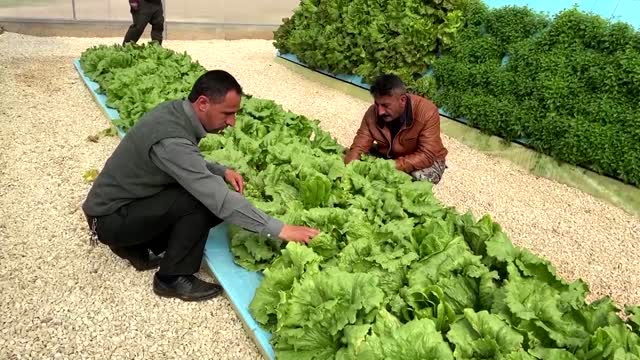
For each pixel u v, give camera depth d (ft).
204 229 12.21
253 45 40.60
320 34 31.24
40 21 37.45
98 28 39.01
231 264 13.21
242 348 11.70
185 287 12.62
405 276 11.39
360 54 29.07
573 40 23.22
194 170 11.21
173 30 40.32
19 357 11.05
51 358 11.10
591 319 10.41
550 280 11.44
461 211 18.69
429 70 27.86
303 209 13.82
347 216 13.23
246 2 43.80
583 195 20.25
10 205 16.31
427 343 9.21
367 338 9.39
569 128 20.80
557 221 18.52
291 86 30.99
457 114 24.89
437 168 17.78
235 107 11.40
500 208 19.16
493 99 23.81
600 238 17.65
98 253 14.33
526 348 9.71
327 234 12.28
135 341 11.70
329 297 10.43
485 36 26.32
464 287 11.03
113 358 11.25
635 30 22.38
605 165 19.70
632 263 16.42
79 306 12.51
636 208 19.11
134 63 26.71
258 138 18.58
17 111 23.47
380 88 15.85
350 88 30.07
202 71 26.22
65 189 17.48
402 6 28.50
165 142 11.19
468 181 20.97
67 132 21.79
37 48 33.88
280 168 15.42
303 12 33.76
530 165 22.09
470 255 11.58
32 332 11.67
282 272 11.48
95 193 12.08
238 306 11.94
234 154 16.20
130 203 11.97
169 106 11.59
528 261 11.66
